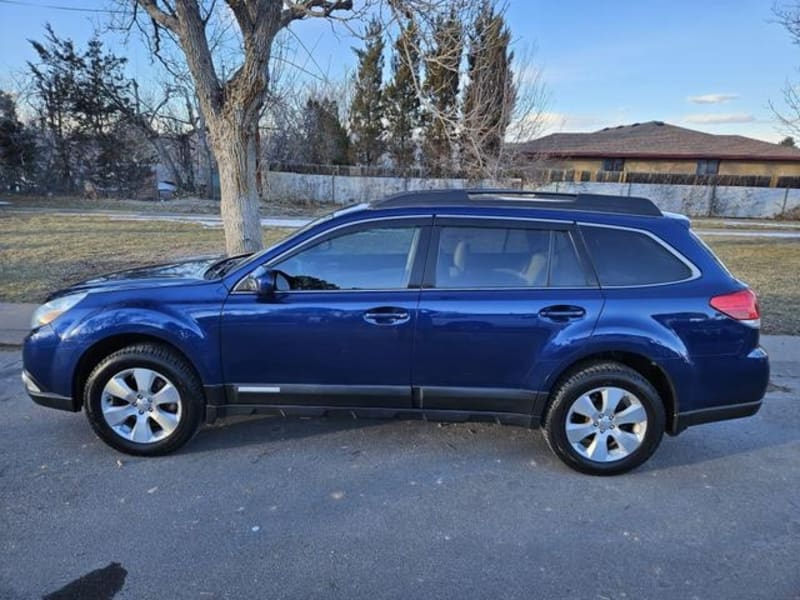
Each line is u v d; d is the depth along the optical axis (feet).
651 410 10.77
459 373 10.98
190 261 14.37
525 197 11.81
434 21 26.21
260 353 11.14
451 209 11.18
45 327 11.37
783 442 12.79
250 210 24.76
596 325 10.53
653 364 10.62
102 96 88.89
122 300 11.21
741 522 9.61
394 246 11.18
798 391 15.96
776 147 106.93
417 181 91.45
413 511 9.77
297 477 10.85
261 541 8.87
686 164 106.42
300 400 11.42
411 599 7.68
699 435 13.12
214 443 12.22
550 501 10.16
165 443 11.43
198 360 11.15
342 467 11.27
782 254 42.80
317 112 101.71
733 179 92.32
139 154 94.12
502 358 10.82
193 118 90.22
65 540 8.80
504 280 10.89
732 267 36.01
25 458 11.40
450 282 10.93
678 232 10.96
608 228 10.93
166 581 7.94
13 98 87.15
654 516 9.74
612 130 125.80
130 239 41.93
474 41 29.48
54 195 87.71
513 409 11.12
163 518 9.43
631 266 10.81
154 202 80.69
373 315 10.82
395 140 103.55
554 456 11.87
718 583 8.07
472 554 8.64
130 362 11.16
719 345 10.59
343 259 11.19
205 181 94.63
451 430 13.05
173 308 11.09
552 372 10.76
